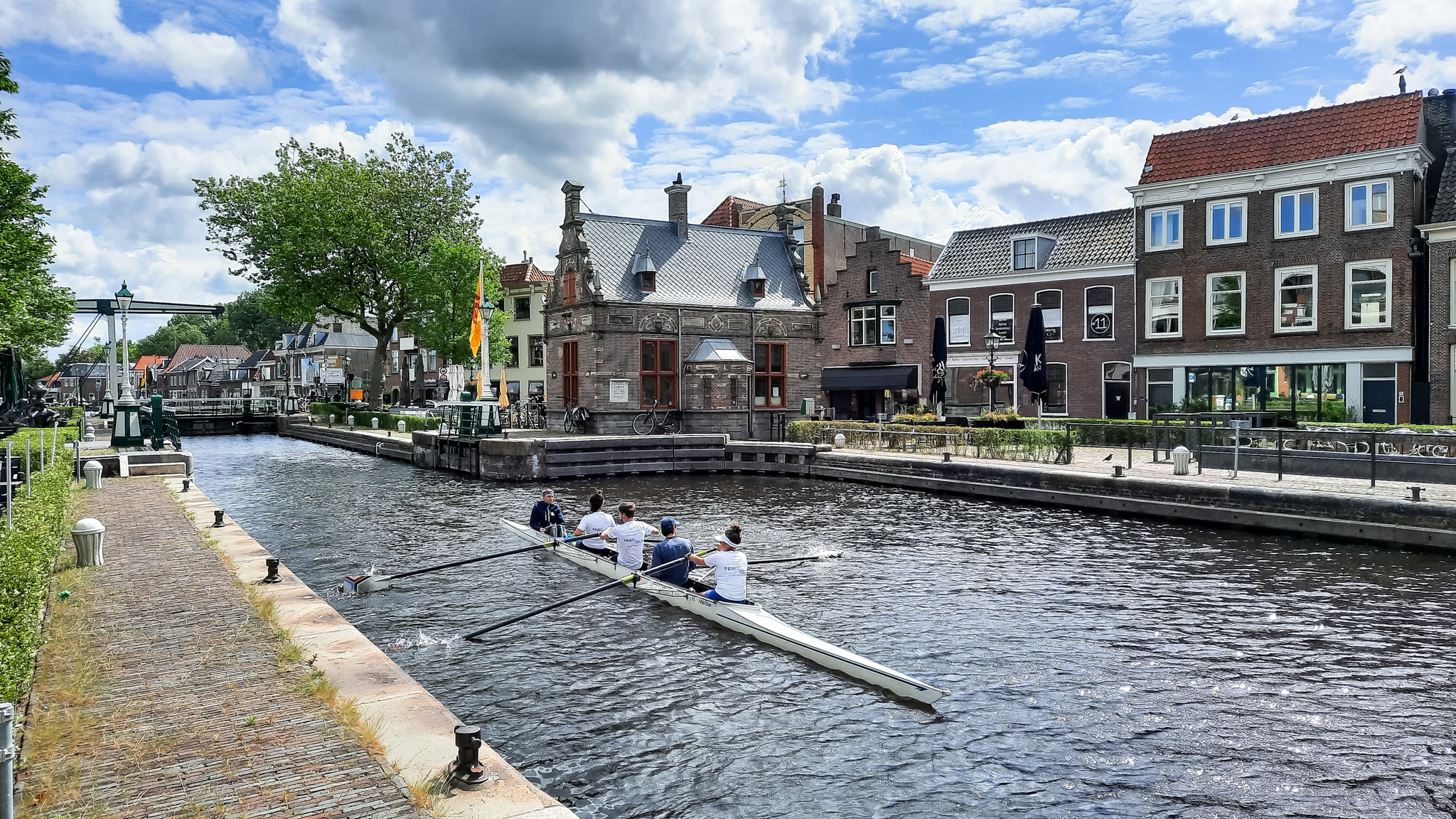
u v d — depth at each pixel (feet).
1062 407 124.06
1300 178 103.19
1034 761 26.84
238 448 153.79
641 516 71.36
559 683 33.22
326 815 18.02
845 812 23.81
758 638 38.17
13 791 17.37
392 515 73.87
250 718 22.97
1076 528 64.90
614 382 111.75
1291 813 23.77
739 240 127.85
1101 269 119.34
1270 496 61.82
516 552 52.95
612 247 116.78
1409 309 96.78
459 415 112.57
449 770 20.40
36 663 27.14
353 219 158.61
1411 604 43.37
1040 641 37.96
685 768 26.32
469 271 161.89
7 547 28.09
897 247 185.26
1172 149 114.73
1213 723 29.53
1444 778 25.64
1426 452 69.87
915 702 31.32
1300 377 104.63
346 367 285.02
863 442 102.68
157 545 46.50
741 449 105.29
